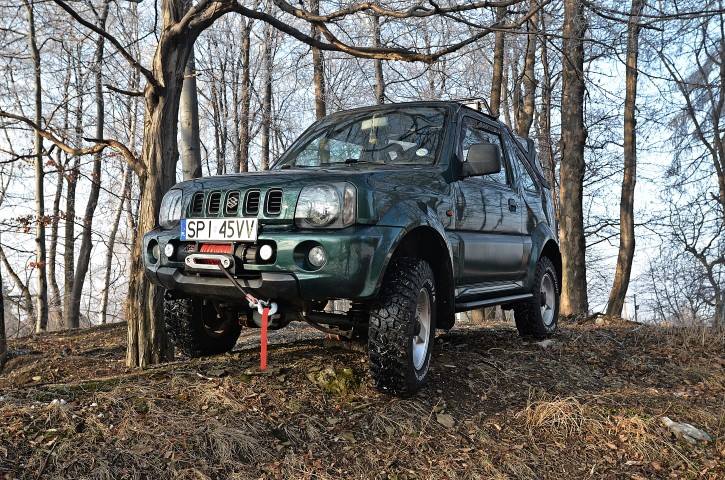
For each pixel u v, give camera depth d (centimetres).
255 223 325
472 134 489
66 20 1038
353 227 320
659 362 534
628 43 862
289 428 325
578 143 1296
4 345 596
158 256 371
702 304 1588
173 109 491
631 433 361
